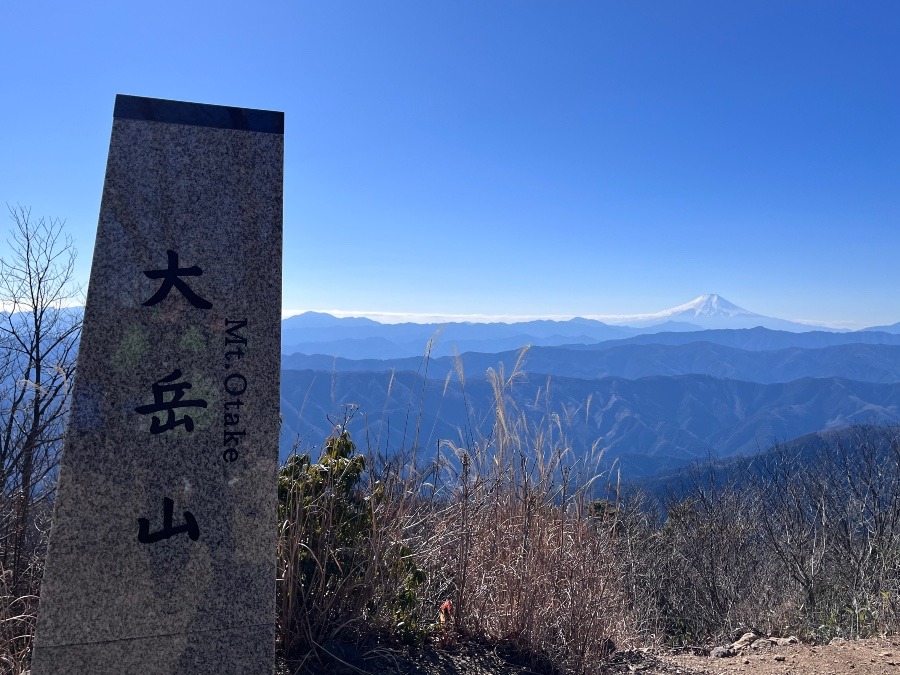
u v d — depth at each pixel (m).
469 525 3.73
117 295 2.40
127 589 2.30
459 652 3.46
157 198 2.50
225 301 2.53
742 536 11.97
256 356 2.55
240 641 2.41
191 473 2.41
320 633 3.07
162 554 2.35
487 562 3.76
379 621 3.28
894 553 8.05
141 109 2.52
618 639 4.32
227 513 2.44
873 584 7.28
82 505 2.28
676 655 4.48
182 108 2.57
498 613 3.68
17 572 4.26
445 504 3.81
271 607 2.46
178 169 2.54
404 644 3.33
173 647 2.33
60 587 2.23
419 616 3.58
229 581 2.42
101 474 2.31
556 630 3.65
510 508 3.87
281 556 3.06
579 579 3.77
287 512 3.11
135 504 2.34
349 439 3.39
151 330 2.43
